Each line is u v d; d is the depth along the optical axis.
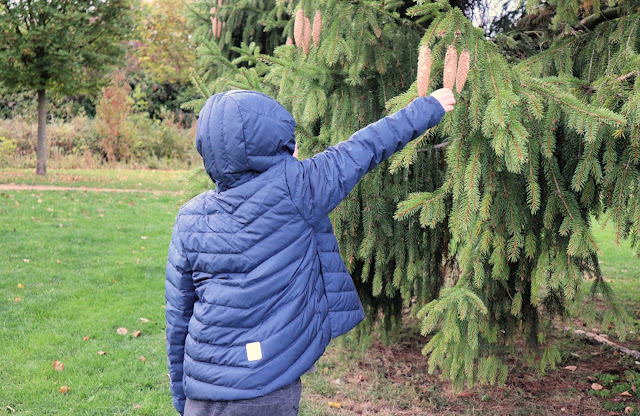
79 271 5.60
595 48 2.52
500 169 2.09
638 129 1.89
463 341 2.79
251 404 1.55
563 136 2.28
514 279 2.97
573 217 2.19
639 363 3.88
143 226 7.79
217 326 1.57
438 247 3.28
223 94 1.57
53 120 17.34
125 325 4.34
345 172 1.60
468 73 1.86
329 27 2.47
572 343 4.29
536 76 2.54
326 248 1.73
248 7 4.86
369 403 3.31
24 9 10.30
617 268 6.49
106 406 3.14
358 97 2.73
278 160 1.58
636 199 2.03
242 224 1.55
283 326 1.56
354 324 1.78
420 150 2.62
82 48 11.15
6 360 3.62
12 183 10.70
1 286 5.02
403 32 2.73
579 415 3.14
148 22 18.28
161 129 17.55
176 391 1.84
